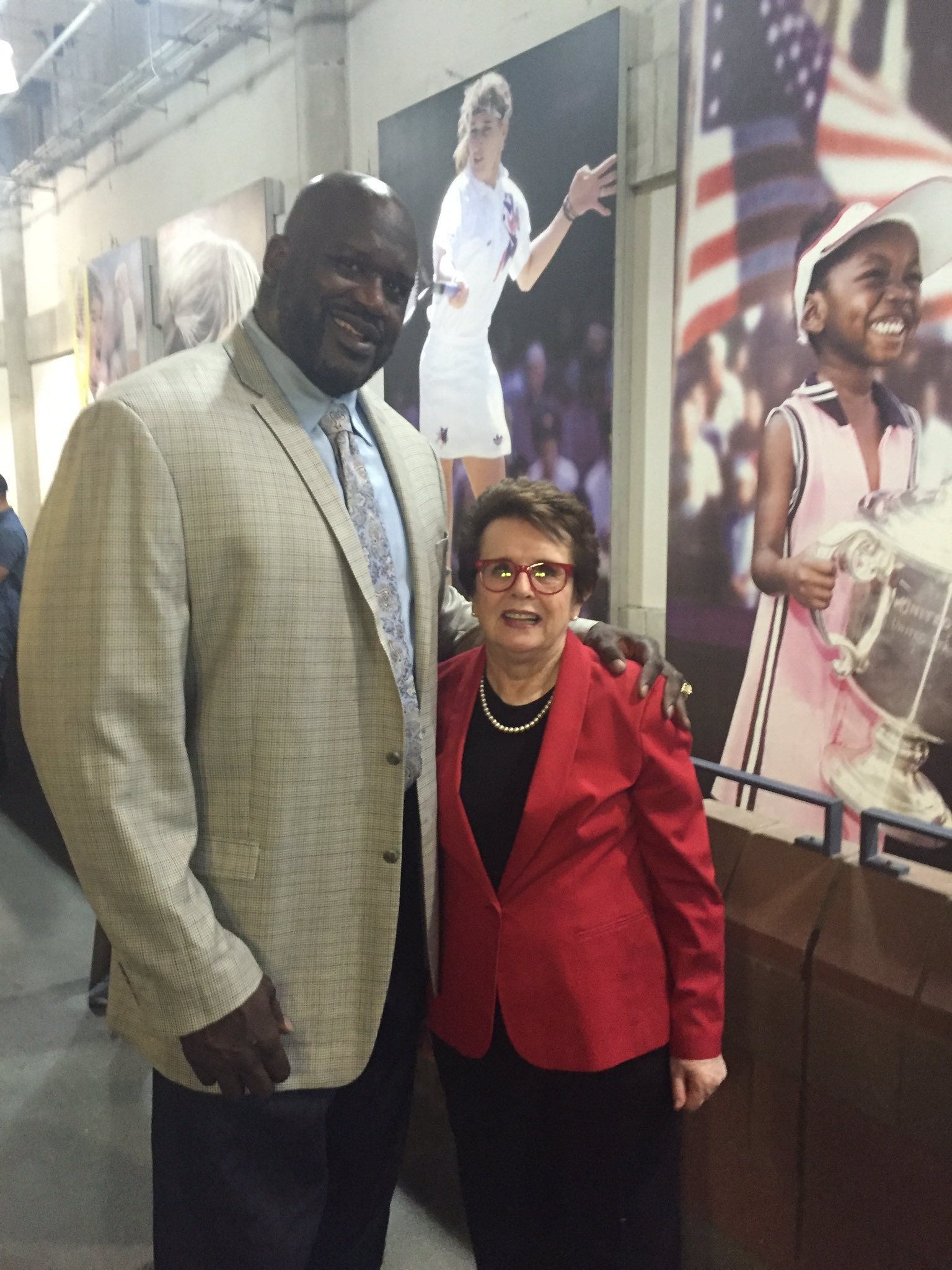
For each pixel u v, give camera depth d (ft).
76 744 3.20
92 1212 5.79
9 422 22.81
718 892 3.90
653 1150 3.90
